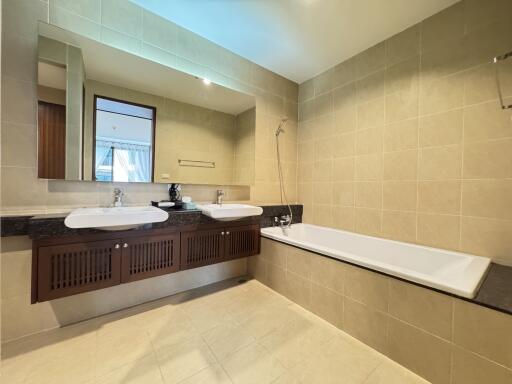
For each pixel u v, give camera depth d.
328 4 1.65
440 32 1.68
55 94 1.47
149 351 1.31
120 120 1.71
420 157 1.79
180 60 1.96
